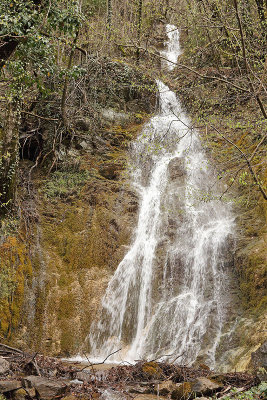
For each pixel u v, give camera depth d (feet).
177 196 42.98
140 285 37.04
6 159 35.65
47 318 33.06
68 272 36.58
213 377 19.15
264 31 37.29
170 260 36.83
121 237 40.11
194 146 47.96
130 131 52.03
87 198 42.27
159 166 47.98
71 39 42.88
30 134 45.50
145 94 55.72
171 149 50.31
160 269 36.78
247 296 30.68
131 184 45.60
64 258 37.37
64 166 45.57
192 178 44.68
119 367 21.34
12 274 32.65
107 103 53.67
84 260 37.63
